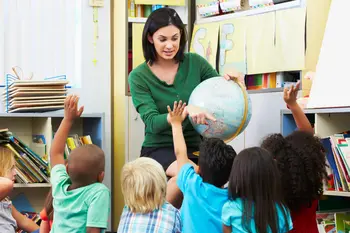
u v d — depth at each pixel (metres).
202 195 2.47
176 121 2.82
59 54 4.76
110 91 4.89
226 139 2.96
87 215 2.62
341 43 3.62
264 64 4.40
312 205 2.62
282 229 2.36
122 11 4.80
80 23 4.82
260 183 2.33
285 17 4.28
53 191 2.72
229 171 2.54
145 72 3.18
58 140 2.86
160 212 2.48
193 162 3.05
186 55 3.27
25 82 4.07
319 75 3.63
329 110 3.44
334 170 3.43
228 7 4.66
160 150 3.14
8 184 2.82
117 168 4.80
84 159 2.67
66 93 4.23
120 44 4.82
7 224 3.01
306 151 2.59
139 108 3.12
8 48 4.59
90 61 4.84
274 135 2.66
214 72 3.31
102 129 4.37
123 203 4.75
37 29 4.69
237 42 4.59
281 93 4.23
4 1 4.58
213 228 2.44
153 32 3.10
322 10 4.20
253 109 4.42
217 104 2.88
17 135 4.55
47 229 2.97
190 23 4.96
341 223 3.55
